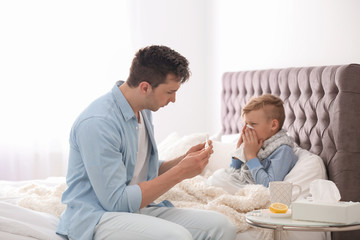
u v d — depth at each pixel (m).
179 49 4.53
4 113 4.19
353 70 2.25
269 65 3.36
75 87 4.38
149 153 1.93
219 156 2.74
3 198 2.19
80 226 1.61
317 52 2.86
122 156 1.74
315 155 2.32
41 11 4.27
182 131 4.57
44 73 4.29
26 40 4.23
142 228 1.54
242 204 1.97
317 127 2.45
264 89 3.07
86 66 4.41
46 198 2.18
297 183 2.16
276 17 3.26
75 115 4.39
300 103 2.63
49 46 4.29
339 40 2.68
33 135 4.27
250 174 2.29
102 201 1.62
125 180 1.65
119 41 4.49
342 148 2.26
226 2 4.00
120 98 1.75
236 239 1.89
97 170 1.60
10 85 4.20
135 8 4.51
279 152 2.27
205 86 4.44
